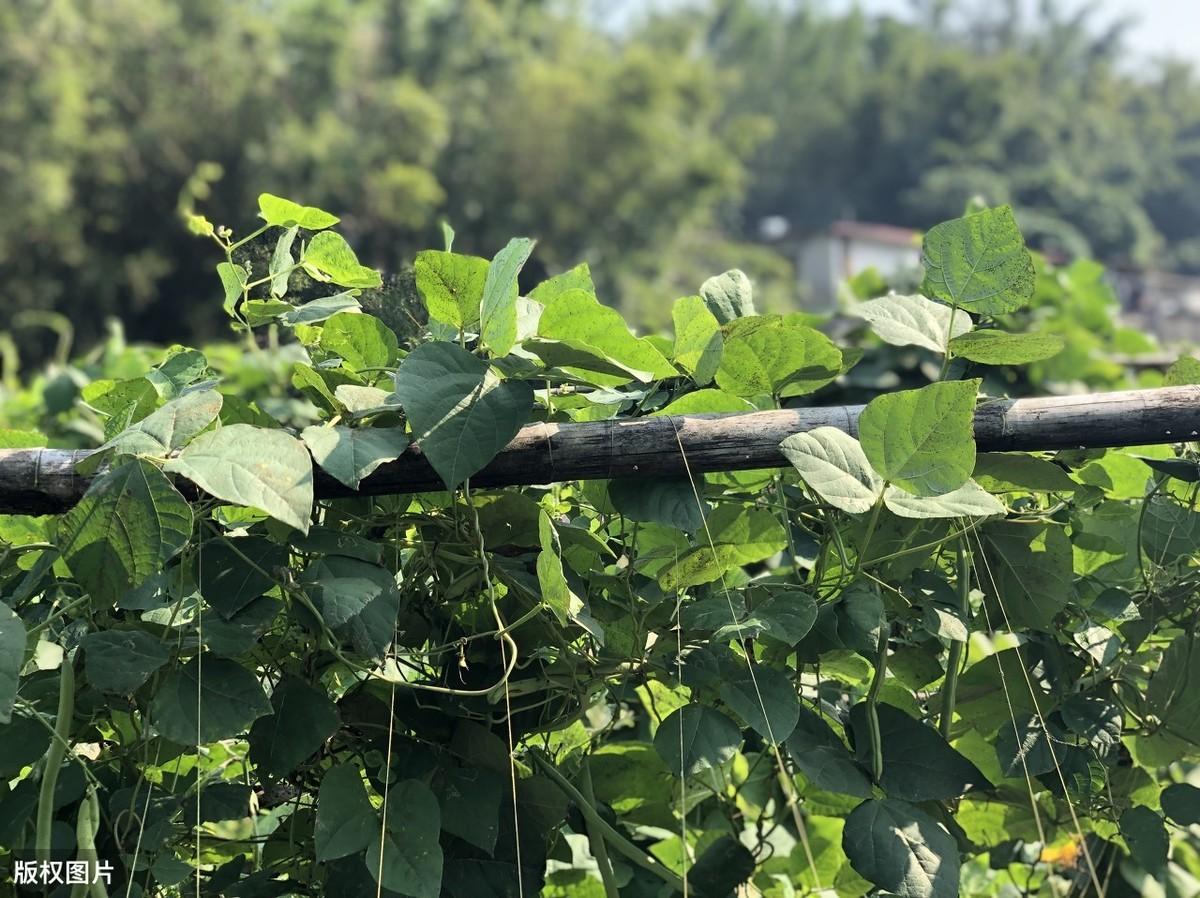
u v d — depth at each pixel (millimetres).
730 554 1179
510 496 1097
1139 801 1341
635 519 1058
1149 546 1279
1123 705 1289
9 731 978
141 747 1059
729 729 1071
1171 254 51469
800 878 1515
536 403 1139
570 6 27297
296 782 1122
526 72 22656
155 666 939
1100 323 3492
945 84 48812
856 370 2744
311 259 1141
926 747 1122
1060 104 52094
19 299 17016
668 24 37875
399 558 1143
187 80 19172
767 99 49531
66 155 17703
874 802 1075
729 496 1191
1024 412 1089
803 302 27281
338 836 975
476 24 23688
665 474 1056
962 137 48750
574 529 1097
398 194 18859
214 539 1000
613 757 1328
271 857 1170
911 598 1162
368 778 1128
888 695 1295
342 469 929
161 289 19094
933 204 45188
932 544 1121
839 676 1337
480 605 1167
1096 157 51188
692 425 1049
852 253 31703
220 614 998
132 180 18578
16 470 959
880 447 1021
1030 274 1140
